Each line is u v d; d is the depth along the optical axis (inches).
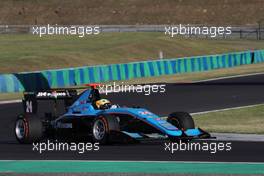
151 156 1993.1
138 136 2075.5
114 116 2176.4
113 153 2063.2
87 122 2288.4
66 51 7357.3
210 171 1697.8
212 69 6486.2
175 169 1734.7
